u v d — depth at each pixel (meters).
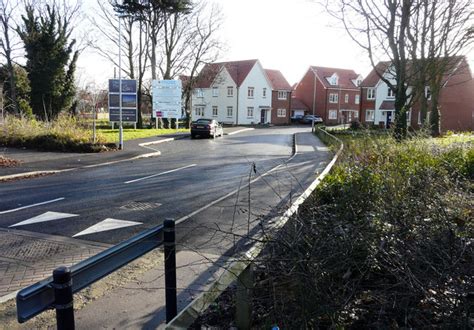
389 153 8.29
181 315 2.84
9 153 18.03
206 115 64.50
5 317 3.94
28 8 36.66
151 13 38.56
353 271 3.50
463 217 4.31
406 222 3.68
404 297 3.07
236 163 16.53
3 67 39.72
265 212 7.75
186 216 7.86
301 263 2.90
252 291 3.18
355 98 73.38
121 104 20.72
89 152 19.28
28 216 7.86
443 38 17.39
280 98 66.62
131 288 4.52
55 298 2.21
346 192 5.34
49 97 36.66
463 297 2.92
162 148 23.45
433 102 31.39
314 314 2.86
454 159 9.62
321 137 31.09
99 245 6.16
